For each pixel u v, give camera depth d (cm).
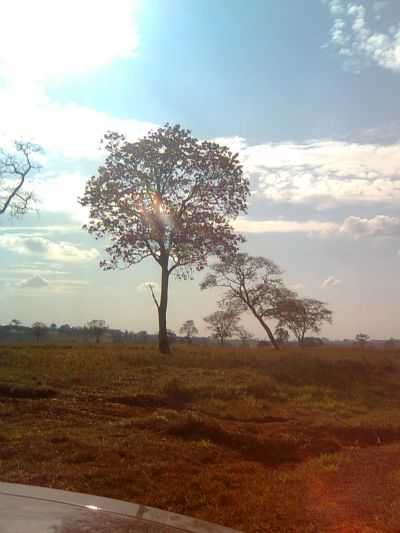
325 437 1109
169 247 2847
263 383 1677
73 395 1367
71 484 698
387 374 2172
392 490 728
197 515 628
